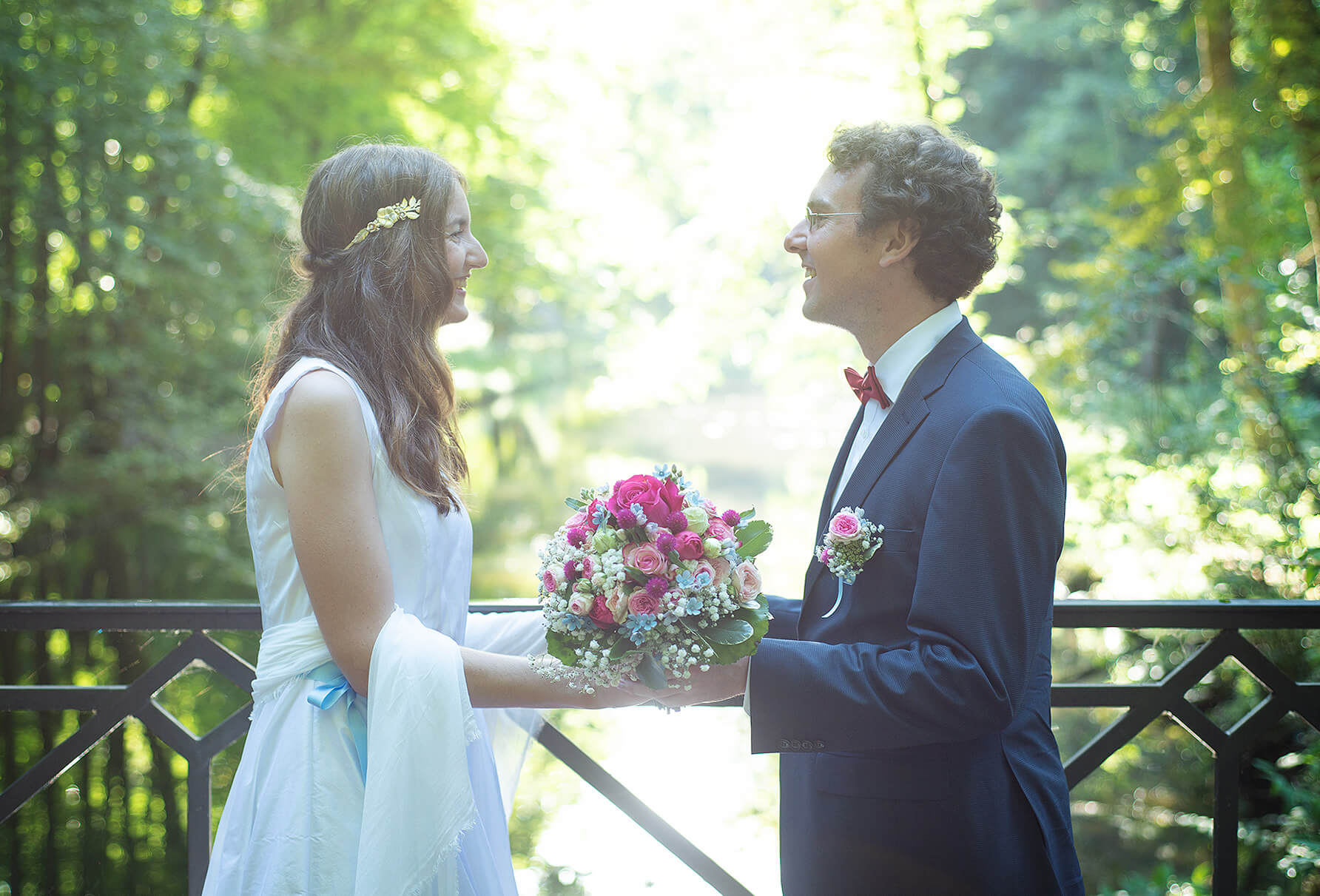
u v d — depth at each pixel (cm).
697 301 1082
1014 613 149
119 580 792
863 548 161
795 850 174
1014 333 1477
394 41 884
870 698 148
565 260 1059
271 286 769
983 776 158
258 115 880
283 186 849
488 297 1028
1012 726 164
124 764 383
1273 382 557
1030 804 161
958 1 978
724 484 1659
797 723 152
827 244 175
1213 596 499
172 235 736
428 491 164
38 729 430
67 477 740
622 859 450
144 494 745
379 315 165
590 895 417
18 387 779
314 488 152
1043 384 701
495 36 951
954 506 151
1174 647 558
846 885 164
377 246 168
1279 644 462
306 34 891
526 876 439
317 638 159
